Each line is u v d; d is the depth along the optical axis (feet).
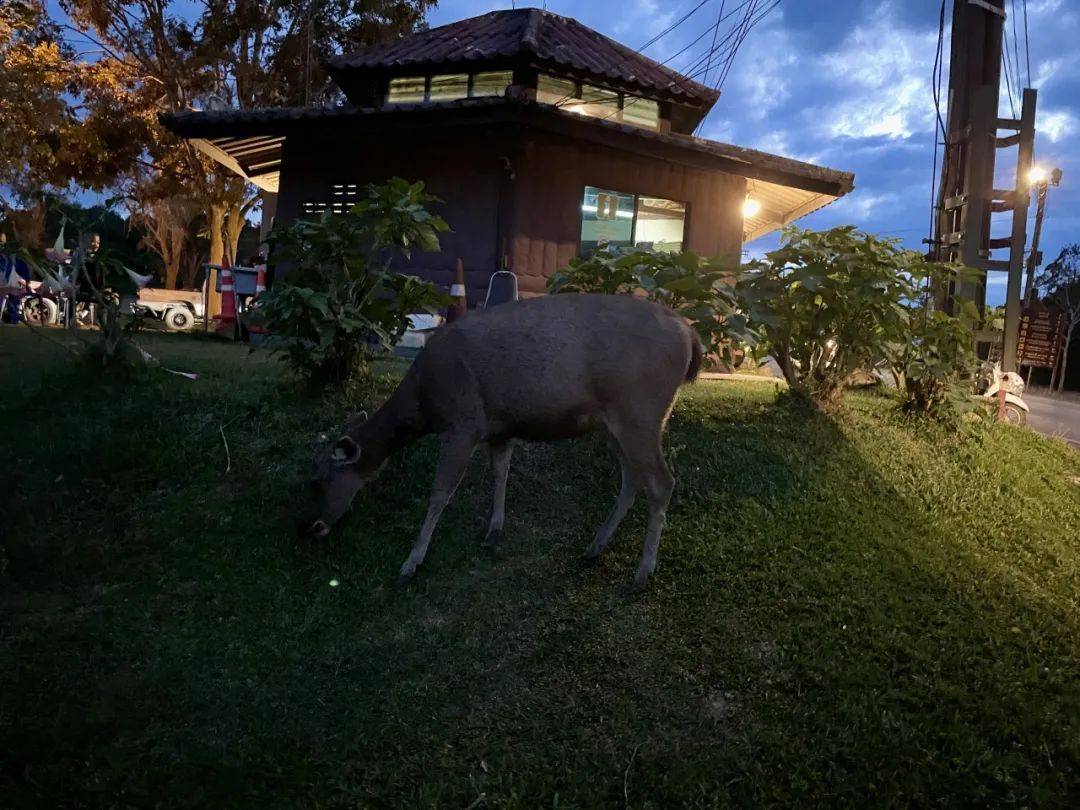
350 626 13.84
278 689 12.39
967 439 23.91
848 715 11.66
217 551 15.70
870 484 19.39
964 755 10.97
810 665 12.62
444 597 14.53
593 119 32.01
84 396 21.33
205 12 62.49
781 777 10.77
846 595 14.40
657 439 14.71
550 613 14.11
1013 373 31.68
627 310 14.79
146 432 19.36
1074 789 10.68
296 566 15.38
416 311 21.63
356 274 20.67
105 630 13.52
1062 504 21.09
